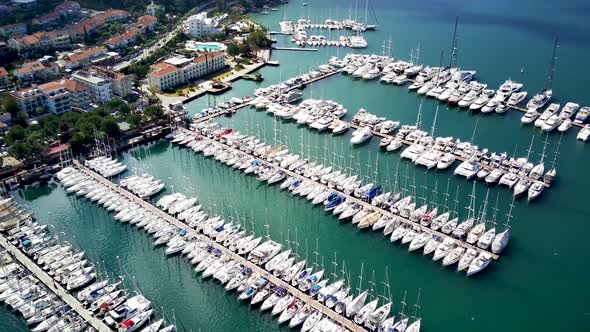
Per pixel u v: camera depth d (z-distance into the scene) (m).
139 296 145.88
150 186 198.88
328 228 177.50
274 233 175.25
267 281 150.88
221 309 146.00
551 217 180.62
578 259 161.75
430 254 163.25
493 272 156.88
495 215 179.38
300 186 197.62
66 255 164.62
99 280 156.25
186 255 165.62
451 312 143.00
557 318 141.50
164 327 139.50
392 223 173.38
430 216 174.38
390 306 141.50
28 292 149.00
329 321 136.62
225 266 156.88
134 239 174.50
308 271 153.75
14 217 184.12
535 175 199.38
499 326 139.12
